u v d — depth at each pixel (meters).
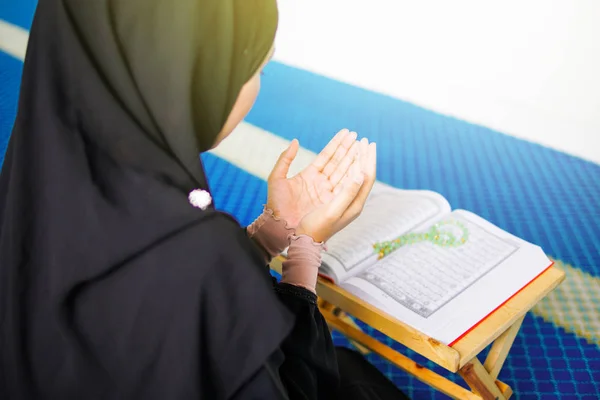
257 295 0.89
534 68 3.07
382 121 3.10
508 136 3.03
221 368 0.90
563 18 2.97
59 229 0.88
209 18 0.90
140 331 0.89
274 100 3.21
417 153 2.88
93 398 0.92
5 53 3.63
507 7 3.09
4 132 2.88
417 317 1.22
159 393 0.89
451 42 3.26
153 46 0.89
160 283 0.87
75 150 0.86
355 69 3.46
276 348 0.89
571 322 2.07
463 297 1.26
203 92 0.95
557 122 3.04
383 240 1.39
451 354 1.15
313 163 1.31
